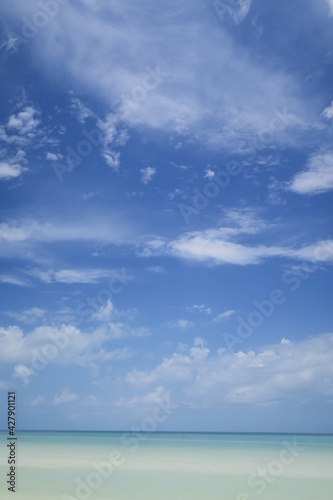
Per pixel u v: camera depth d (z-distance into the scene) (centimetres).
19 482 1758
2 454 2975
